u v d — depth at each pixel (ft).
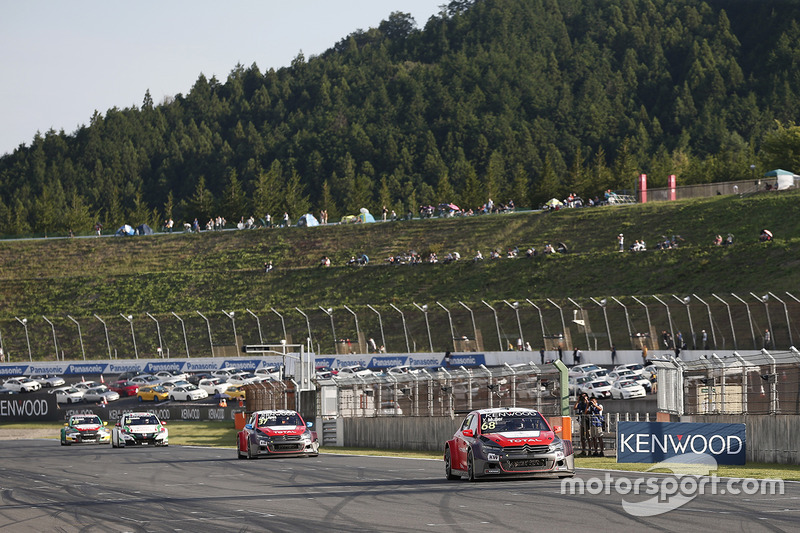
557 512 150.41
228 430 542.16
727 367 262.67
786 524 130.93
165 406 634.43
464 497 176.65
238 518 159.84
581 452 288.92
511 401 315.37
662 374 302.25
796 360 237.66
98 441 481.87
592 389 525.34
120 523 160.15
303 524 149.59
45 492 222.69
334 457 327.88
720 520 136.26
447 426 334.85
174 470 283.59
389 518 152.25
